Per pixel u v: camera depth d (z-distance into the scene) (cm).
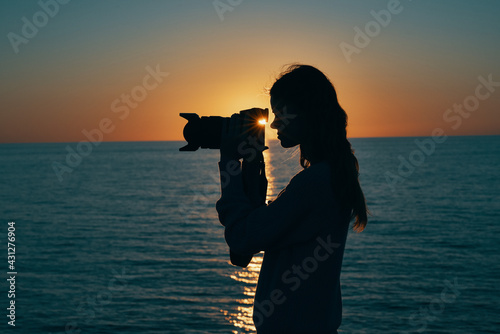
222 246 3734
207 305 2241
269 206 144
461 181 9194
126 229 4716
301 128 151
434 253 3278
